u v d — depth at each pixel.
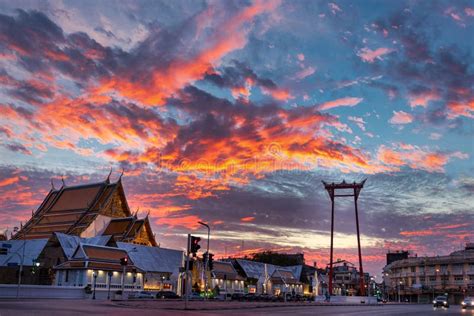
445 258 153.50
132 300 61.91
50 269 91.12
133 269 88.75
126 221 115.81
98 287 83.06
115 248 89.94
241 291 115.25
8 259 96.69
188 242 44.72
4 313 26.98
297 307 57.81
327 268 184.38
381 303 105.31
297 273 138.62
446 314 43.09
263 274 124.69
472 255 149.00
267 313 39.22
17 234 123.25
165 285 93.56
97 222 116.06
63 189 127.19
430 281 154.12
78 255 85.06
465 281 144.88
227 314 35.69
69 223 117.94
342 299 106.06
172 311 37.75
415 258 164.38
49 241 97.75
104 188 121.56
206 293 78.50
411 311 51.25
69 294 67.69
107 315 28.89
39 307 36.34
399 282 163.00
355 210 121.62
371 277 165.88
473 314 44.00
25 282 94.69
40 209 127.12
